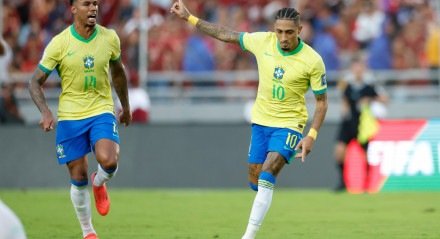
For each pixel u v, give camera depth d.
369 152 61.19
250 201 53.09
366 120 60.84
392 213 46.81
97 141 32.28
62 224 41.59
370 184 61.03
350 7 73.44
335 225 41.72
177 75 73.06
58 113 33.06
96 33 32.81
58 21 75.44
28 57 75.12
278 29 32.47
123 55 72.25
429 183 61.12
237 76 73.19
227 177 63.75
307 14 73.19
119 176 64.44
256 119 33.75
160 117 72.56
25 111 73.31
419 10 72.38
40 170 64.81
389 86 71.62
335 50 71.94
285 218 44.56
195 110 72.31
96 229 40.06
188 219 44.09
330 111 71.25
